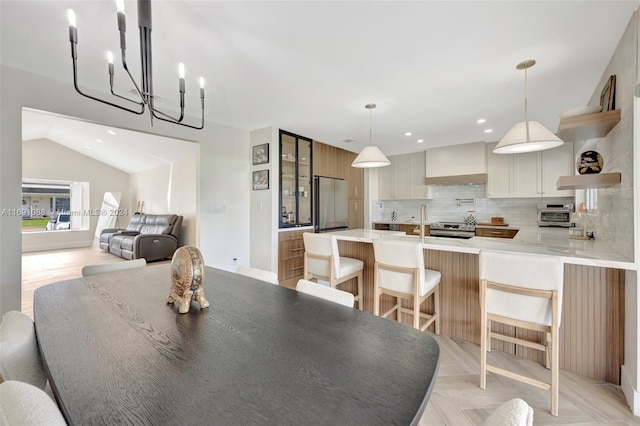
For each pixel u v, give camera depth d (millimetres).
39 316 1150
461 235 5012
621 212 1808
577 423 1490
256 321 1123
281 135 4176
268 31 1839
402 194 5840
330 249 2463
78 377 746
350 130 4184
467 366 2008
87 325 1069
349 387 713
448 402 1648
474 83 2586
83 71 2385
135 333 1008
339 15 1686
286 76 2463
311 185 4750
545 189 4363
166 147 5734
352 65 2277
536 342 2047
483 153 4734
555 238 2727
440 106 3164
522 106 3145
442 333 2473
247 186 4344
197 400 662
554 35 1874
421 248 2045
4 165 2291
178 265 1230
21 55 2145
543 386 1572
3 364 875
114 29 1811
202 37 1898
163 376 754
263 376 759
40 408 540
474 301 2320
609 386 1774
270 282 1785
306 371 783
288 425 585
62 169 7582
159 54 2107
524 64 2250
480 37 1902
